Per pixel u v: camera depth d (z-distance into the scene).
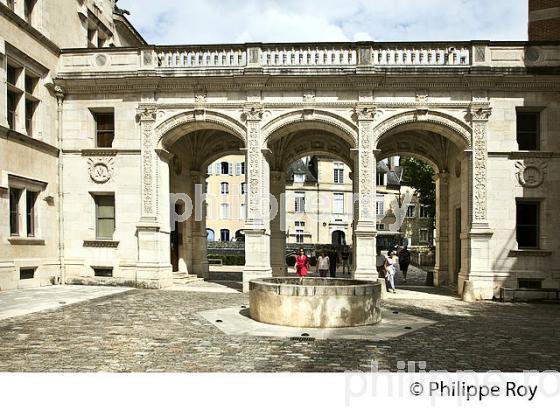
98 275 19.14
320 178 52.03
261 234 18.03
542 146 17.62
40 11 18.23
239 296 16.59
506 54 17.69
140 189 18.84
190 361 7.84
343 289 10.98
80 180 19.19
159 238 18.75
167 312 12.68
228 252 43.38
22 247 16.95
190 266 23.41
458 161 20.19
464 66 17.55
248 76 18.09
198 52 18.91
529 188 17.53
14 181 16.53
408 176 41.34
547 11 20.34
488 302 16.62
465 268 17.94
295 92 18.38
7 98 16.61
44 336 9.48
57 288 17.45
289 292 10.89
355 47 18.19
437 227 22.56
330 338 9.78
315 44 18.28
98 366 7.44
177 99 18.84
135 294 16.41
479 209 17.53
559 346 9.34
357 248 17.78
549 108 17.56
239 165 57.03
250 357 8.17
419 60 17.95
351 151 18.22
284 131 18.91
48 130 18.67
